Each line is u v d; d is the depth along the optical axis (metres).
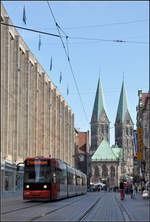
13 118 65.19
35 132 79.38
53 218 22.80
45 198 39.41
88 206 35.06
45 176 39.78
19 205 35.38
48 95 91.19
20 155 69.12
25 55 73.31
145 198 53.38
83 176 78.44
